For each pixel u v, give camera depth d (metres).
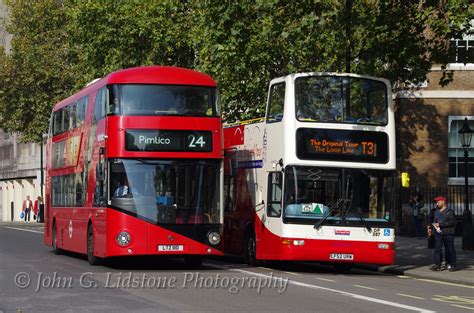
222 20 40.25
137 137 31.89
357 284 29.05
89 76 65.19
